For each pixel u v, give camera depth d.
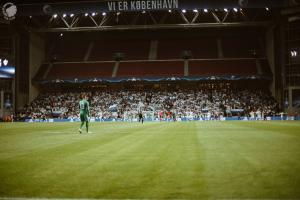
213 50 68.88
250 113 56.00
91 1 52.53
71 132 22.84
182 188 6.45
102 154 10.97
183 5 51.56
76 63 68.25
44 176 7.61
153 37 73.31
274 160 9.44
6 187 6.69
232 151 11.48
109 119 57.91
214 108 59.56
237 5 50.91
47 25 60.03
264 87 66.62
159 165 8.81
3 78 59.59
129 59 68.50
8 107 59.53
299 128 26.28
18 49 61.09
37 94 67.50
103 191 6.34
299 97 54.66
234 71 62.72
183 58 67.50
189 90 66.50
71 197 6.02
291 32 55.34
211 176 7.40
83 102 21.55
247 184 6.68
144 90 67.62
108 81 64.19
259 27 69.94
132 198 5.91
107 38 73.81
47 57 70.94
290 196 5.87
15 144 14.33
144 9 52.06
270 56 63.16
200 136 18.42
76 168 8.51
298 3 49.38
